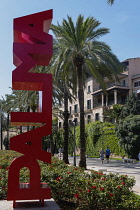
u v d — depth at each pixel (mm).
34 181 6590
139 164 23562
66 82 19656
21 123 7594
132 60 42938
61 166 11688
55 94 26953
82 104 18234
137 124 28781
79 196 6707
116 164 23703
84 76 22906
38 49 7297
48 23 7812
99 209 6488
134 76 41719
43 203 6594
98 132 38875
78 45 17625
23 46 7246
